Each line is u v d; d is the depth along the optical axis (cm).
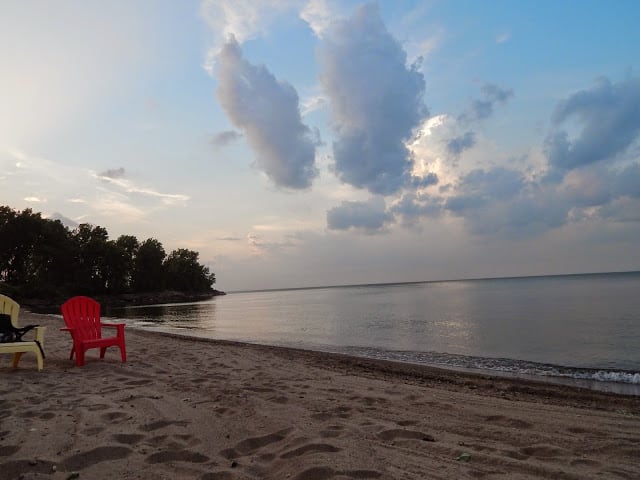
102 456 300
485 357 1166
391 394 566
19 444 321
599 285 7094
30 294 5781
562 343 1355
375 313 3123
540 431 400
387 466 285
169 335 1633
